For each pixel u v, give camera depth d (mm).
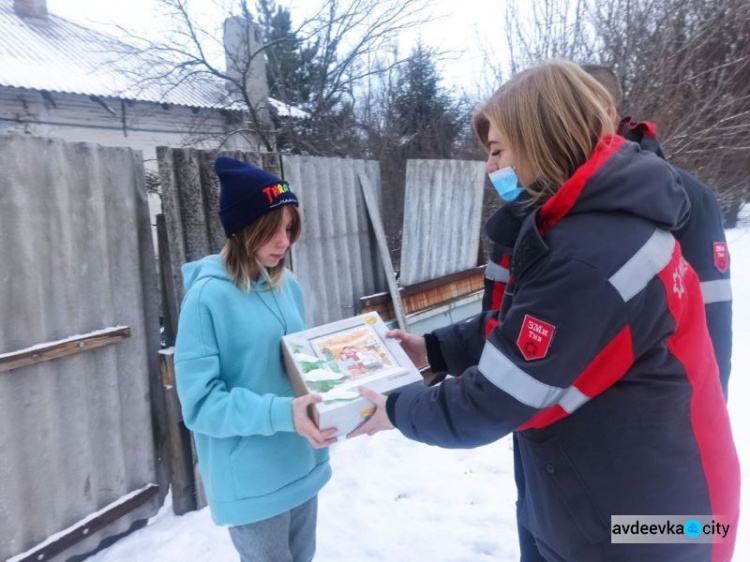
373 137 8461
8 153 2066
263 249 1557
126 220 2529
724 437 1169
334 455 3354
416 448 3428
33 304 2160
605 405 1089
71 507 2336
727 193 6270
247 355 1550
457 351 1697
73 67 9555
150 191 4773
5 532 2088
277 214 1519
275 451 1586
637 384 1070
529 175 1177
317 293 3586
